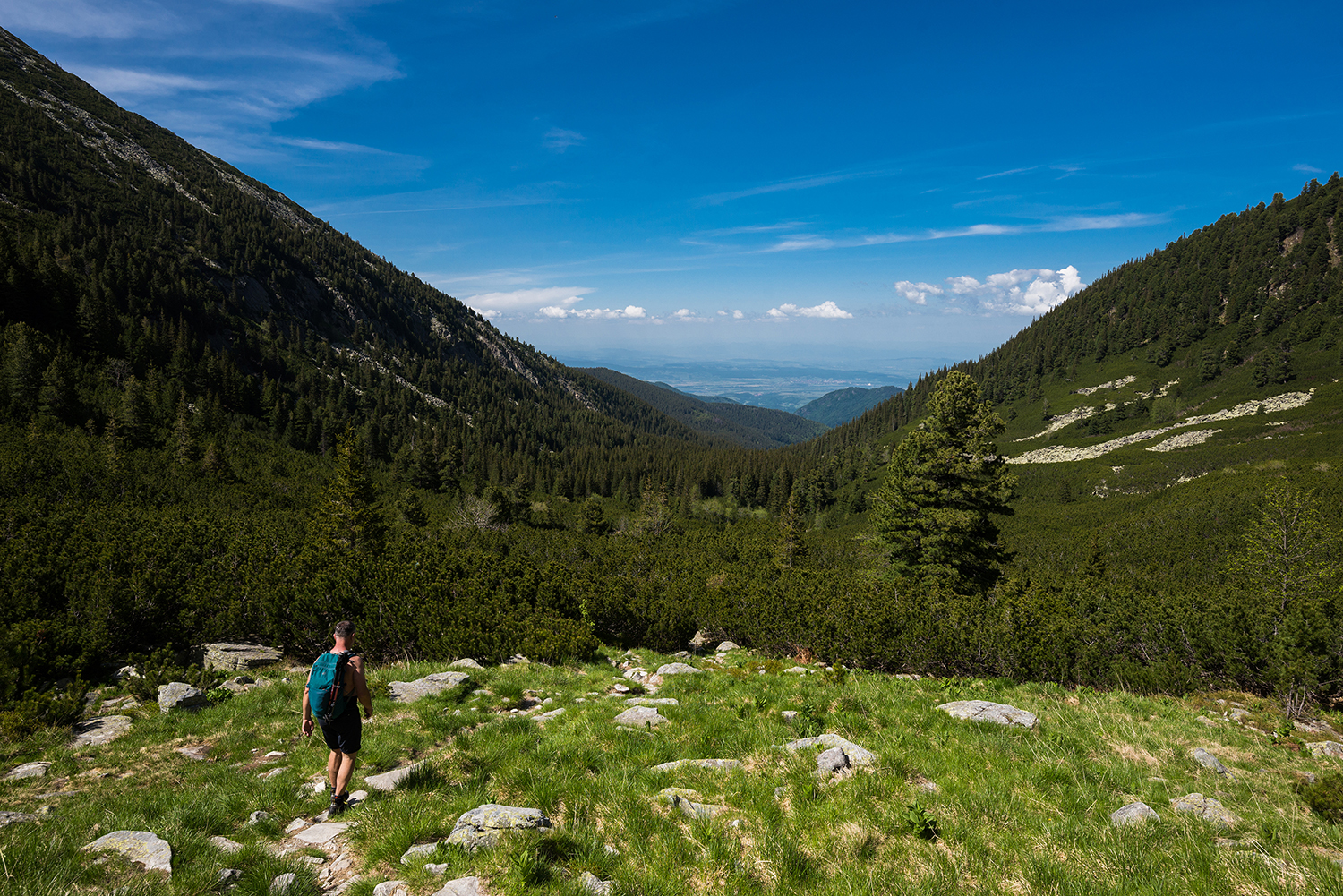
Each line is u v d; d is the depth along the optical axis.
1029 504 109.69
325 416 136.38
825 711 9.01
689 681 11.81
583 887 4.12
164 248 168.12
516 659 13.98
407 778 6.33
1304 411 116.50
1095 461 127.75
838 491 161.25
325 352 187.25
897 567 26.66
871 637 14.66
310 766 7.11
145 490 46.94
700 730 8.03
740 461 185.12
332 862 4.80
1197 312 181.38
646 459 198.38
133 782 6.89
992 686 12.03
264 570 16.67
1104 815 5.67
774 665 13.31
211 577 16.28
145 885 4.15
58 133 188.00
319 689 5.68
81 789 6.74
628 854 4.72
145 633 14.36
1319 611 11.90
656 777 6.23
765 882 4.36
